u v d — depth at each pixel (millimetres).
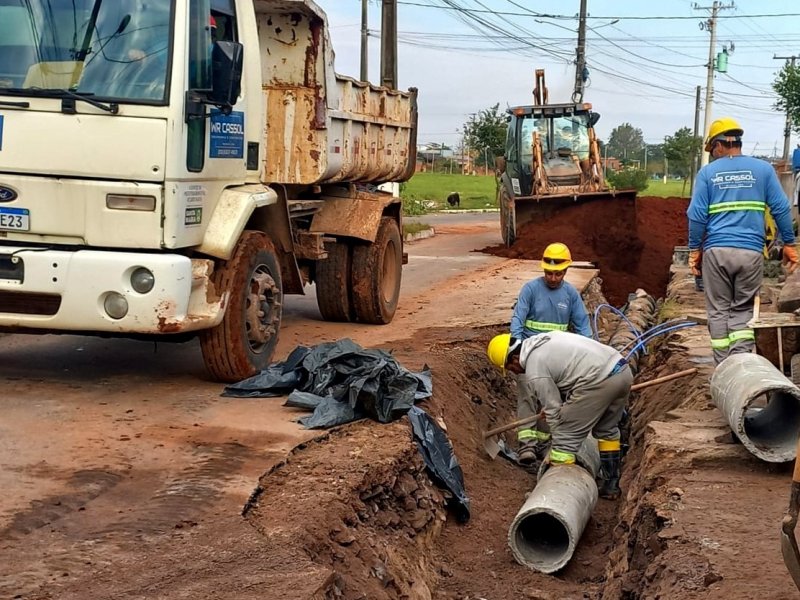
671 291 13102
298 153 8078
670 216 20031
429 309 11359
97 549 4039
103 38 6082
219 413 6164
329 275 9766
